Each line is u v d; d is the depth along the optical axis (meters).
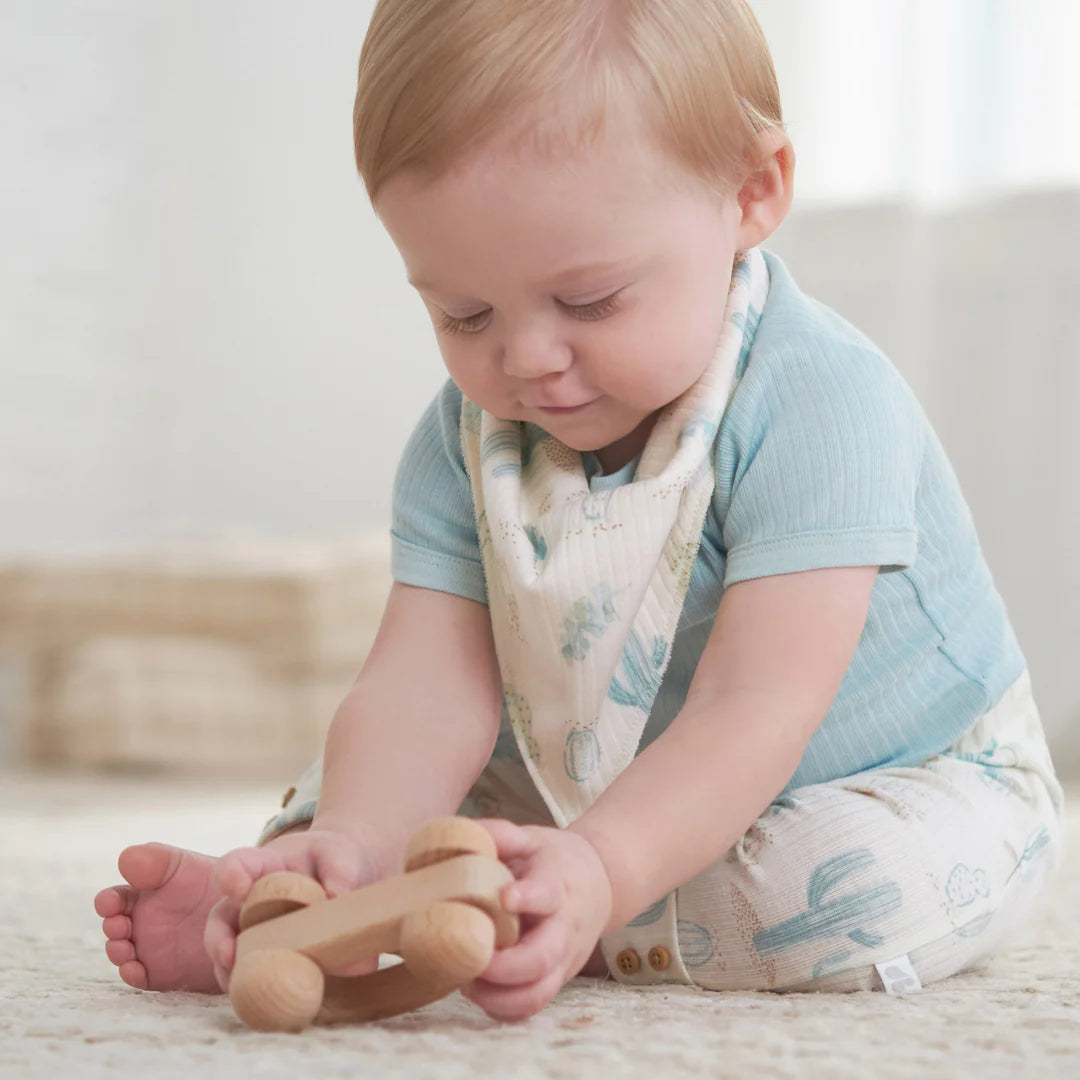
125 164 3.89
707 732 0.74
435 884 0.58
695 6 0.79
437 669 0.89
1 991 0.76
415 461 0.97
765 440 0.83
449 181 0.73
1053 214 2.85
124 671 2.87
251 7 3.94
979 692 0.93
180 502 3.90
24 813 2.05
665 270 0.77
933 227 2.95
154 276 3.92
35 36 3.79
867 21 3.01
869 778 0.87
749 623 0.79
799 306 0.90
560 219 0.73
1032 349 2.86
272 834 0.88
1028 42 2.89
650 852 0.68
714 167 0.79
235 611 2.87
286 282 3.92
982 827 0.85
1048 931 1.05
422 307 3.86
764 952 0.79
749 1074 0.53
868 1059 0.56
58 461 3.78
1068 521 2.82
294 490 3.90
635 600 0.84
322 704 2.85
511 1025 0.62
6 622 2.99
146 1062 0.55
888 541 0.81
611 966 0.83
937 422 2.92
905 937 0.79
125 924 0.77
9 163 3.76
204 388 3.92
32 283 3.77
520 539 0.87
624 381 0.77
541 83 0.73
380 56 0.75
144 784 2.62
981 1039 0.60
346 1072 0.53
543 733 0.87
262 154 3.93
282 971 0.59
